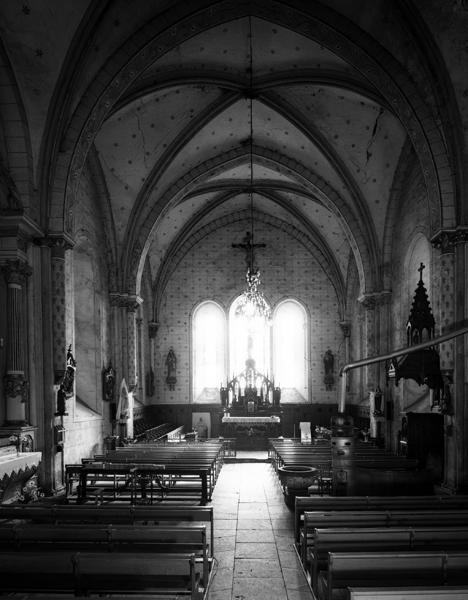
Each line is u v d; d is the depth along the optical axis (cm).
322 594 673
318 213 2972
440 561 597
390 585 623
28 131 1437
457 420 1445
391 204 2195
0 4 1258
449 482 1481
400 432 1938
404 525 814
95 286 2105
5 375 1354
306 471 1407
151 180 2208
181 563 598
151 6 1452
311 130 2130
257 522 1263
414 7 1338
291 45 1770
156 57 1583
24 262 1414
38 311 1470
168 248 3161
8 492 1238
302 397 3253
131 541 730
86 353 2078
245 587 856
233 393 2992
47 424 1455
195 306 3281
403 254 2122
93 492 1512
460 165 1466
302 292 3284
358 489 1253
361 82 1781
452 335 765
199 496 1577
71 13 1310
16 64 1365
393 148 2069
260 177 2809
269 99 2052
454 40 1369
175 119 2078
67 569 611
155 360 3250
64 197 1498
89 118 1509
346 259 3141
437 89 1441
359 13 1464
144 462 1548
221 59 1842
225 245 3306
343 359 3228
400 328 2152
